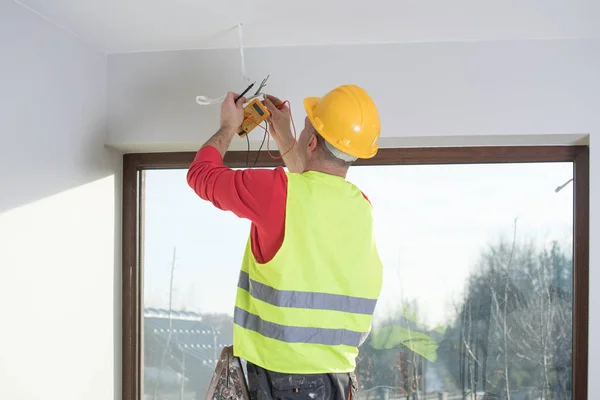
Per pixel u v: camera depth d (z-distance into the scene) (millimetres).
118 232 2904
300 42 2648
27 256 2211
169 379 2930
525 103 2598
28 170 2219
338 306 1720
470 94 2619
